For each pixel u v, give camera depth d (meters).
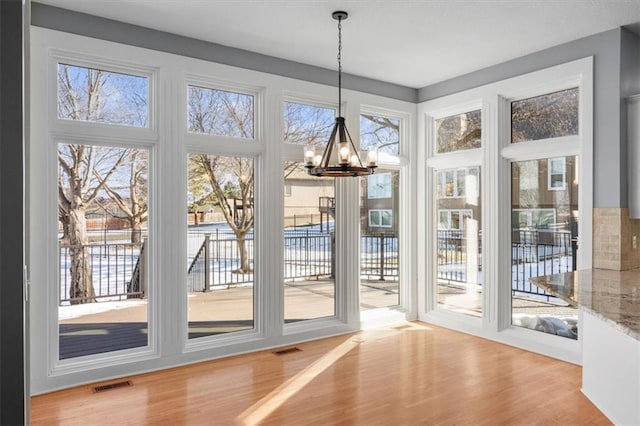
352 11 3.49
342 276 5.02
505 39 4.02
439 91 5.31
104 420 2.93
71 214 3.64
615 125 3.74
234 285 4.40
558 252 4.26
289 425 2.86
